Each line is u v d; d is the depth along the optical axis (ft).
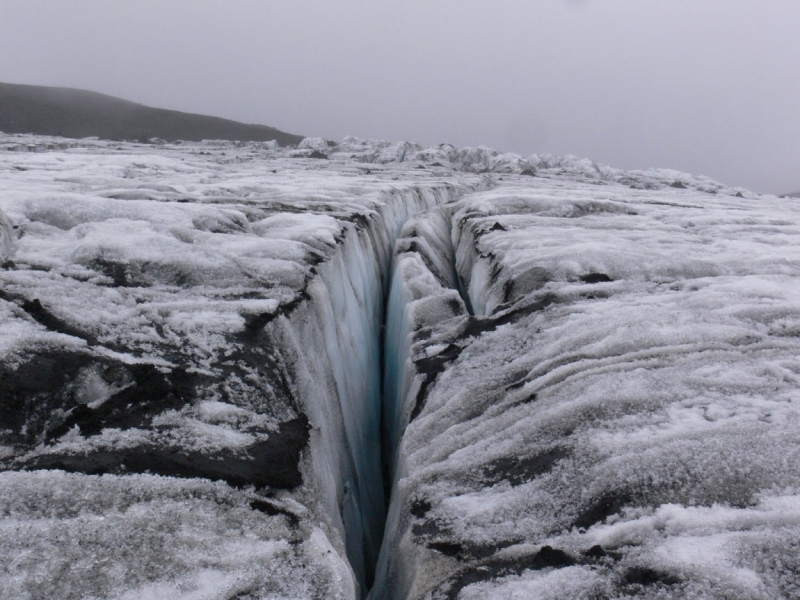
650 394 9.18
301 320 12.34
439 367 12.96
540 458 8.46
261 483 7.00
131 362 8.47
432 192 46.98
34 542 5.22
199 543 5.74
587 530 6.84
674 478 7.16
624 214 29.53
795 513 6.34
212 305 11.19
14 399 7.04
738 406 8.70
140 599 4.93
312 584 5.66
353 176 49.93
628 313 12.78
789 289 14.23
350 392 15.67
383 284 26.30
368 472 15.56
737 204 42.78
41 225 13.34
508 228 24.14
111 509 5.84
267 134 235.40
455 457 9.32
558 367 10.75
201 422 7.81
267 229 18.38
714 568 5.77
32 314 8.99
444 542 7.45
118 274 11.51
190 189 24.95
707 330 11.47
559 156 122.72
